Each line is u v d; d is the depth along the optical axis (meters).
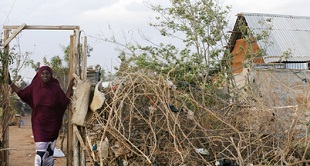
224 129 6.07
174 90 6.40
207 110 6.18
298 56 17.05
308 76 9.30
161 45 9.03
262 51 10.45
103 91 6.60
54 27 6.91
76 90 6.38
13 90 6.84
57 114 6.52
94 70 8.16
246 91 7.98
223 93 8.21
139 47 8.91
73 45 6.78
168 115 6.09
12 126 16.56
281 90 8.51
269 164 5.46
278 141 5.93
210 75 9.36
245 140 5.79
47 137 6.39
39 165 6.32
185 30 9.60
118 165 5.87
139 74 6.37
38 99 6.38
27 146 11.45
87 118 6.30
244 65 9.65
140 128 6.23
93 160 5.98
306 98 6.91
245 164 5.61
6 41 7.00
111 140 6.07
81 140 6.21
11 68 7.34
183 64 8.72
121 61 8.38
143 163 5.77
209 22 9.70
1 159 7.14
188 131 6.22
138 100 6.45
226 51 9.53
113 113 6.15
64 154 9.71
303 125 6.07
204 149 5.91
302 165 5.57
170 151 5.95
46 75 6.41
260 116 6.41
